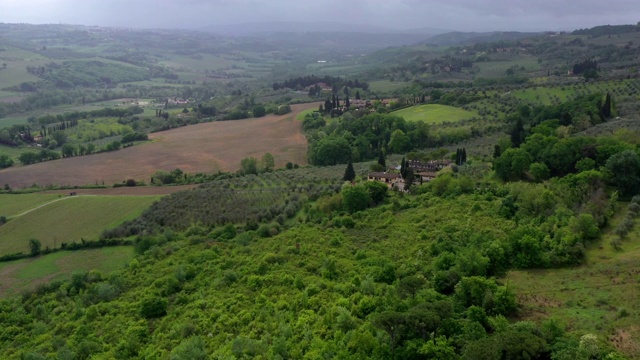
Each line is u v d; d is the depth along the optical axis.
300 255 91.31
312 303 69.06
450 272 66.56
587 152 106.44
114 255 112.25
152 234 119.50
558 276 66.12
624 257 67.88
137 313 79.88
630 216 79.00
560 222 80.00
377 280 73.81
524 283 65.31
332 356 53.12
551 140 117.62
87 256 112.94
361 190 114.50
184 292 84.94
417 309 52.47
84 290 93.44
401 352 49.84
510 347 44.62
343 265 82.88
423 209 105.50
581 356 44.16
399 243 89.50
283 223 117.56
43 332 80.31
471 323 52.78
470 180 113.00
